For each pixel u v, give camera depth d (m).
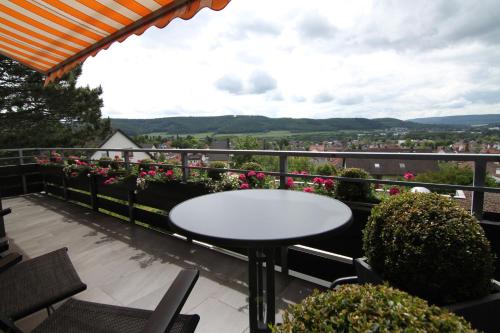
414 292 1.09
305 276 2.24
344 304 0.70
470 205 1.73
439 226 1.06
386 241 1.16
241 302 2.01
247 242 0.98
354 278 1.37
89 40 2.93
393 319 0.63
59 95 11.91
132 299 2.12
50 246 3.21
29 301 1.34
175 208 1.40
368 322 0.62
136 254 2.89
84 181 4.95
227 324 1.78
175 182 3.27
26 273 1.60
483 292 1.04
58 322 1.20
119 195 4.20
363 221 1.93
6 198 5.91
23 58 3.63
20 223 4.08
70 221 4.13
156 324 0.82
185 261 2.70
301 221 1.16
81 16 2.40
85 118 13.08
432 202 1.16
